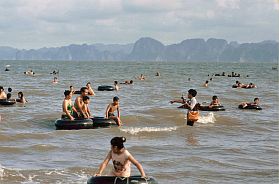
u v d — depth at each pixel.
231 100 36.59
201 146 16.19
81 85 53.69
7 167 12.23
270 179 11.76
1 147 14.76
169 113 25.56
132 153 14.60
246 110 29.31
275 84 64.81
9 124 20.70
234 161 13.78
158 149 15.37
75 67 148.25
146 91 44.84
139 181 9.14
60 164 12.81
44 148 14.97
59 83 56.34
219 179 11.65
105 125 19.47
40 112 25.14
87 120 19.08
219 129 20.41
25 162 12.96
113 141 9.29
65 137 17.30
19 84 52.53
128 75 87.00
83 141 16.61
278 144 17.00
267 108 31.08
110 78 73.31
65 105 19.42
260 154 14.98
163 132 18.91
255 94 43.97
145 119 22.98
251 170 12.68
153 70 124.31
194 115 20.48
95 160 13.48
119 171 9.46
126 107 29.14
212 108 27.72
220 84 61.66
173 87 52.47
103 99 35.00
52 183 10.94
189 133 19.05
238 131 20.22
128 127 20.14
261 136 19.08
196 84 60.06
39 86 49.34
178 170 12.45
